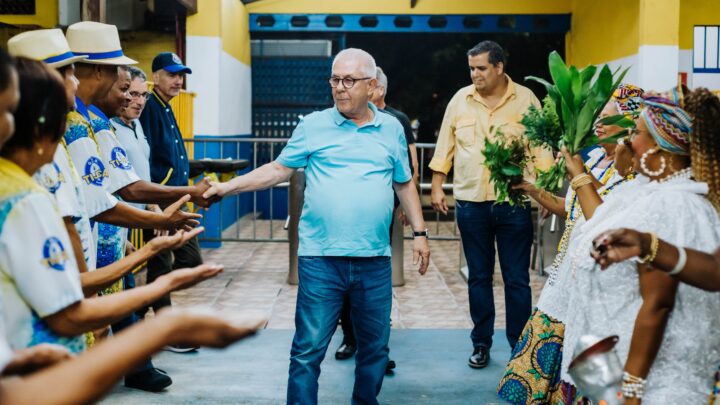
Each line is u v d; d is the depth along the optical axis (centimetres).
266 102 1311
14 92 167
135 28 1083
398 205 599
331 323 404
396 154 416
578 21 1228
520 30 1263
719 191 256
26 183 199
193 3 1020
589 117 310
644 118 262
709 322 253
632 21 1002
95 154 332
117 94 429
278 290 767
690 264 223
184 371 516
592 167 390
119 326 458
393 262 788
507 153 408
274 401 463
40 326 203
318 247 401
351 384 499
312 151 406
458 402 468
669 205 254
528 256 526
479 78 520
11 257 194
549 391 391
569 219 386
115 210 341
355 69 396
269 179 414
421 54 1608
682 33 1064
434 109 1627
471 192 523
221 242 1063
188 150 991
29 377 135
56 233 201
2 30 838
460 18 1255
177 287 218
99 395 137
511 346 526
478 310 531
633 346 250
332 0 1255
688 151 256
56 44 273
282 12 1261
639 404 248
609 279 282
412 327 639
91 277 249
